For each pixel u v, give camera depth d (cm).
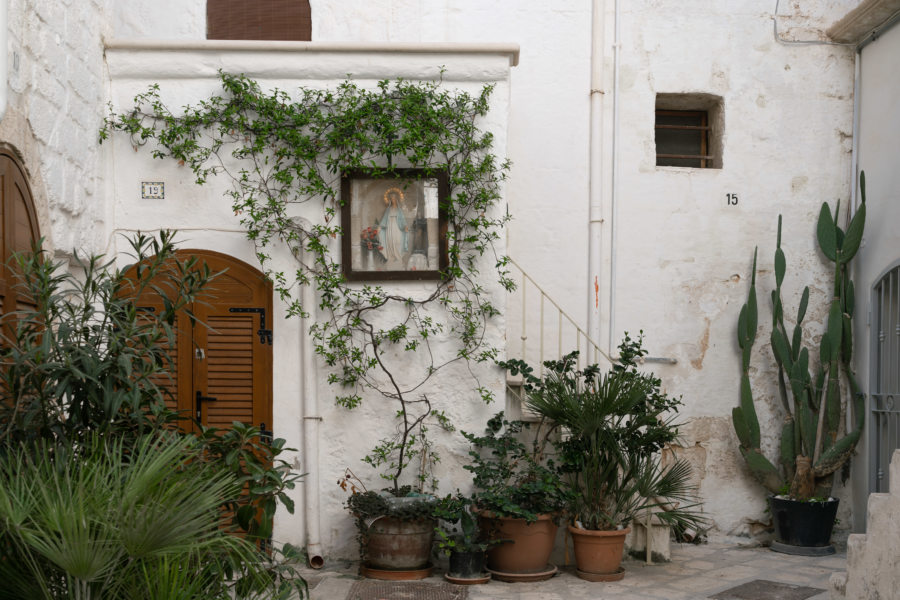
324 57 657
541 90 771
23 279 465
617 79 774
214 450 441
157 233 652
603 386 622
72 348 402
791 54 788
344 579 612
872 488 737
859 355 766
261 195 657
